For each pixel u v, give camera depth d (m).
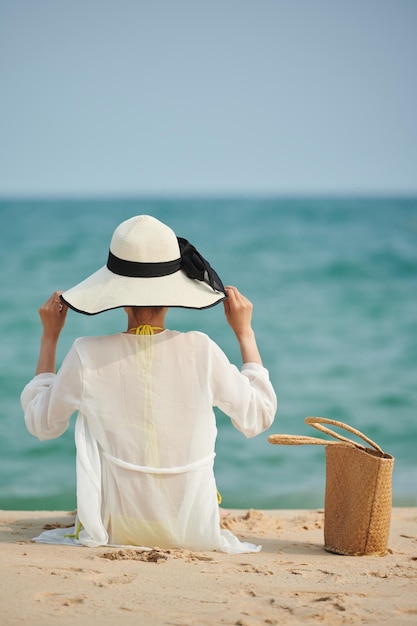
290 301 25.14
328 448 4.57
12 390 16.11
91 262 30.84
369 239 32.84
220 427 13.25
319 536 5.13
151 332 4.27
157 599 3.35
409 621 3.14
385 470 4.39
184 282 4.25
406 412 15.06
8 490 10.73
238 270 29.44
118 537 4.28
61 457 12.08
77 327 20.53
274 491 10.79
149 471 4.22
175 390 4.25
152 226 4.25
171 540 4.27
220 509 5.98
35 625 3.02
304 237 34.69
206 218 40.34
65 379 4.24
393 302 25.30
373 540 4.40
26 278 28.16
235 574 3.78
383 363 18.81
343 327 22.20
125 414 4.24
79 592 3.41
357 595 3.48
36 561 3.88
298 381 17.20
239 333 4.64
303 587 3.61
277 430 13.84
